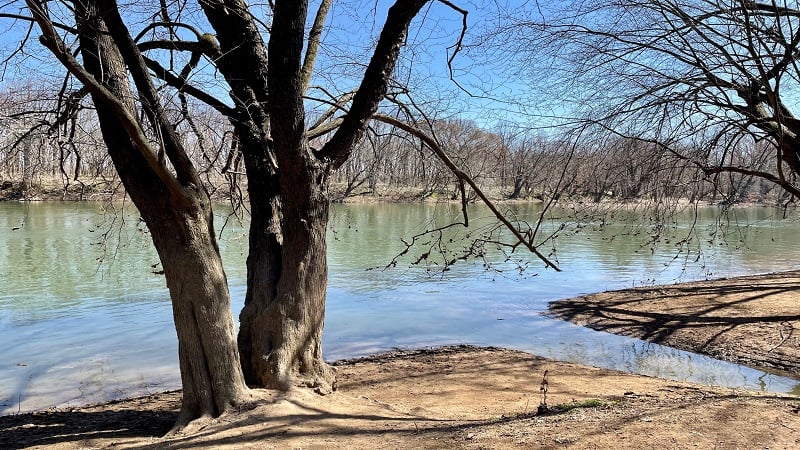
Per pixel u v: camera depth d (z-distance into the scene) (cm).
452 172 826
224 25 689
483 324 1371
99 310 1428
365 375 945
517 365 1014
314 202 666
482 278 1945
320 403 639
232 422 573
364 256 2372
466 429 524
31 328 1269
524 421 537
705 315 1364
